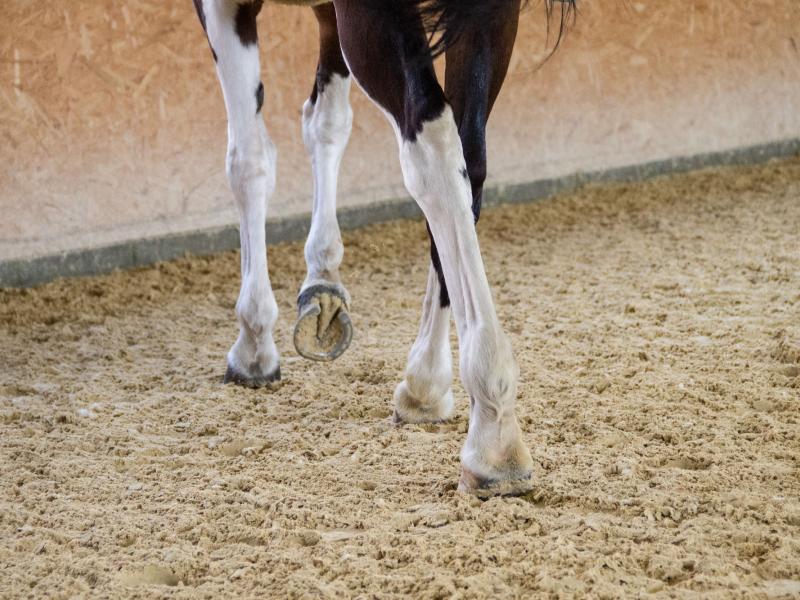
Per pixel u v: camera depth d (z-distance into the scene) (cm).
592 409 684
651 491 549
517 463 550
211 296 1076
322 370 810
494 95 583
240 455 647
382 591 461
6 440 675
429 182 513
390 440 654
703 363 771
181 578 489
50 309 1057
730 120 1616
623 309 934
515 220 1359
